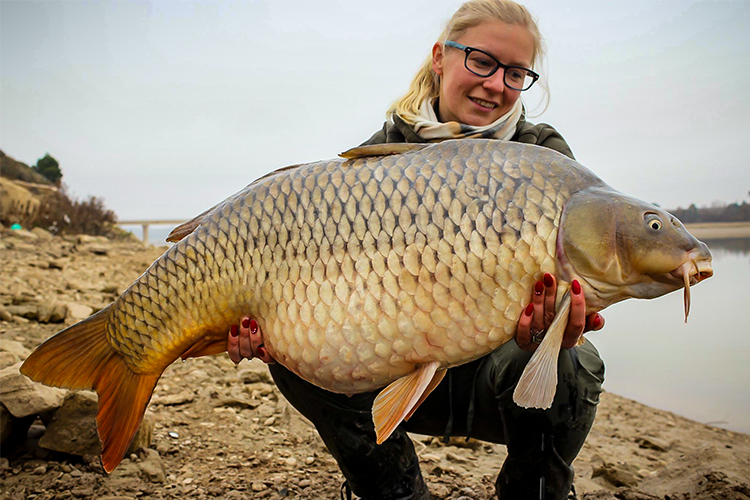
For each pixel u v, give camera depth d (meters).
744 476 3.00
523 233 1.71
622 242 1.71
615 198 1.74
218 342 2.08
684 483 3.03
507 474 2.14
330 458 3.23
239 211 1.91
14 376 2.85
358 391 1.90
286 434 3.56
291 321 1.85
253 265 1.88
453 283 1.73
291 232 1.84
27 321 5.14
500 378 2.01
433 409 2.22
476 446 3.77
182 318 1.98
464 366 2.16
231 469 3.01
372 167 1.82
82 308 5.78
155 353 2.02
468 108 2.34
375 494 2.26
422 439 3.87
